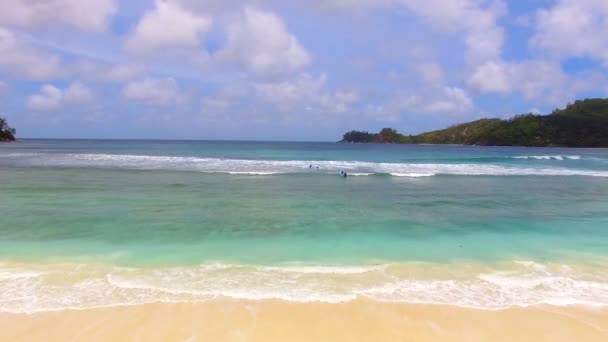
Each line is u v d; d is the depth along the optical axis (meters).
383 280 6.37
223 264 7.06
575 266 7.16
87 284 6.00
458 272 6.80
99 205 12.47
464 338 4.67
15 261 7.04
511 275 6.66
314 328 4.82
